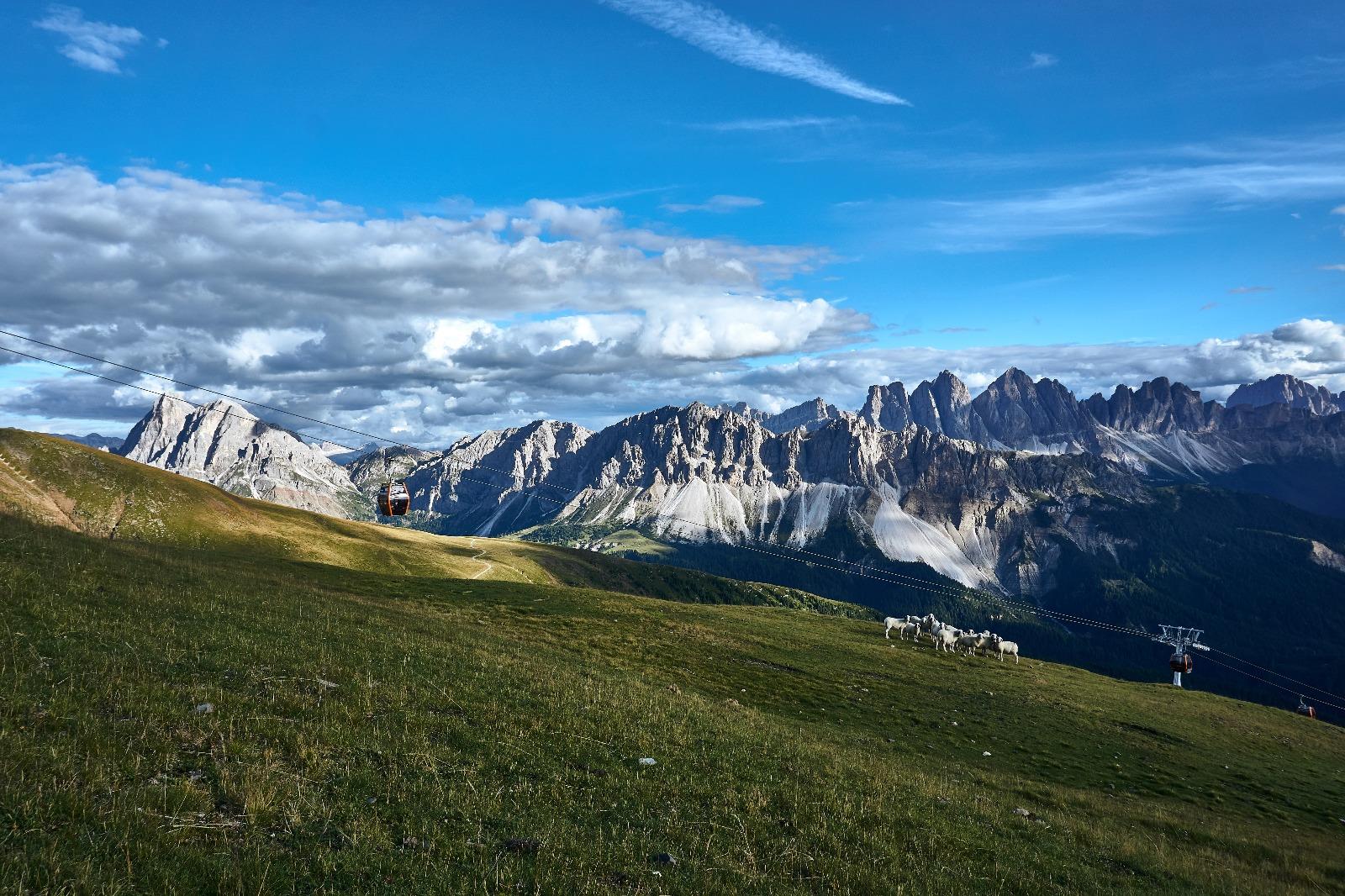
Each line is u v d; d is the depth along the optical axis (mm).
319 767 17328
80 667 20266
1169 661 128750
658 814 19406
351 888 12789
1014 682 69500
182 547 65625
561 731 24469
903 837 21844
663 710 30797
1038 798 34562
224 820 14062
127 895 11141
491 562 180375
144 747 16141
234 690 21406
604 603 74312
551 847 15992
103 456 149125
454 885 13648
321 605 41062
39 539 40281
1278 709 84312
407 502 62125
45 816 12594
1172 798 43281
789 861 18359
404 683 25938
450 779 18562
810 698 49562
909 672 66188
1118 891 21797
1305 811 46000
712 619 76500
